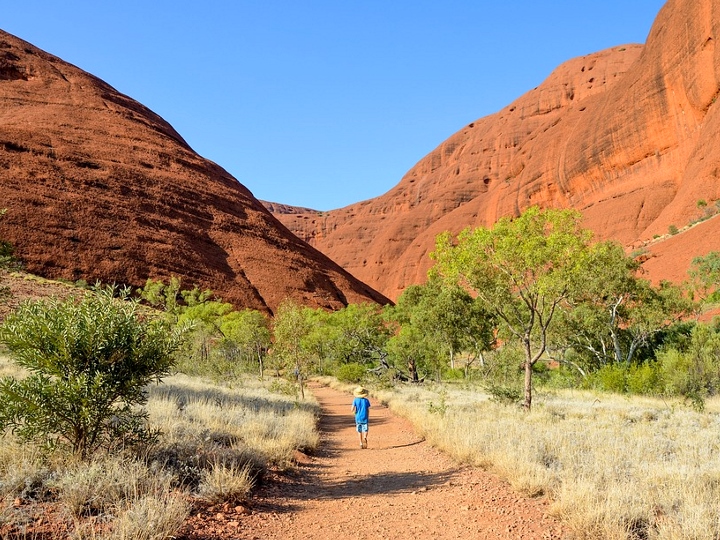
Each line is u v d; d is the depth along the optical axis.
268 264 105.19
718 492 5.26
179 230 97.81
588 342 34.16
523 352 30.50
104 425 6.08
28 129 98.69
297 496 6.56
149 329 6.46
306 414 14.77
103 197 91.62
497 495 6.23
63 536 3.88
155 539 3.93
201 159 135.00
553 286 14.51
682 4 86.50
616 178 102.88
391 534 4.88
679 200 78.50
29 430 5.49
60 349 5.79
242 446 7.54
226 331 53.72
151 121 137.62
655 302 32.16
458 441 9.38
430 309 37.41
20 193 79.88
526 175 134.00
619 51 169.88
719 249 55.94
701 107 82.94
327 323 65.75
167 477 5.46
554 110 177.38
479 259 15.50
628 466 6.92
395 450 10.99
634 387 22.84
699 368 21.98
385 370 42.16
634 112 97.31
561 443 8.31
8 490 4.58
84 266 74.75
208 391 15.98
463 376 41.41
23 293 49.88
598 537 4.38
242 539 4.53
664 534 4.14
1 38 130.00
